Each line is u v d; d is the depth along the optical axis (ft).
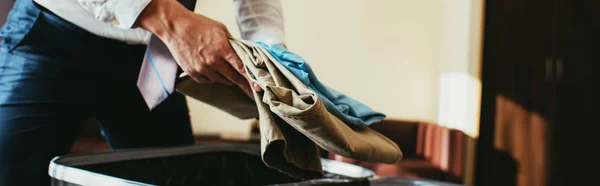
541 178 10.64
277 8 3.12
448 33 12.10
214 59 2.41
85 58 3.15
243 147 3.19
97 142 10.09
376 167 9.34
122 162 2.84
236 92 2.82
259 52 2.26
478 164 11.20
